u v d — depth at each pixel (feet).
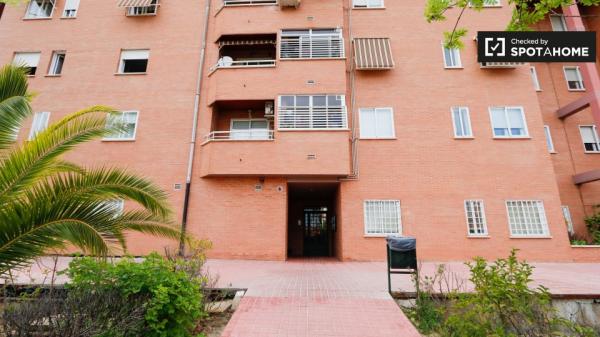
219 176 42.42
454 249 39.65
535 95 44.55
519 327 13.93
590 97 45.78
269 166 40.86
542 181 41.34
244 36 47.52
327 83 43.96
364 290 22.86
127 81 47.42
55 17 50.85
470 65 46.21
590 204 48.21
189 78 47.50
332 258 47.16
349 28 48.73
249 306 19.27
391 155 43.19
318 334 15.61
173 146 44.57
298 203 59.26
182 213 42.01
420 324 18.02
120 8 51.01
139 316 13.60
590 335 14.39
